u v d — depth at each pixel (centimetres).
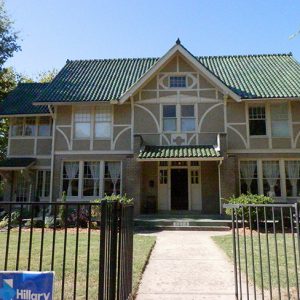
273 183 1897
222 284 646
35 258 853
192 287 629
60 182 1961
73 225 1565
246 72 2177
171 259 887
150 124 1978
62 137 2008
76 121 2020
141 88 2002
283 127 1939
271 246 1051
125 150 1967
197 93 1986
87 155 1981
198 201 1922
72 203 395
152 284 651
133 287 615
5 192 2105
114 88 2053
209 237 1310
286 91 1900
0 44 3041
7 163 2041
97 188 1959
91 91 2023
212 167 1942
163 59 1941
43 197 2070
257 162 1919
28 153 2128
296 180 1892
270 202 1502
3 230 1459
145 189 1948
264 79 2066
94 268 748
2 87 3281
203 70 1941
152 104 1994
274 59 2330
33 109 2133
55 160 1989
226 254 927
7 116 2116
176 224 1620
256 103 1961
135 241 1163
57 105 2011
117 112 2006
